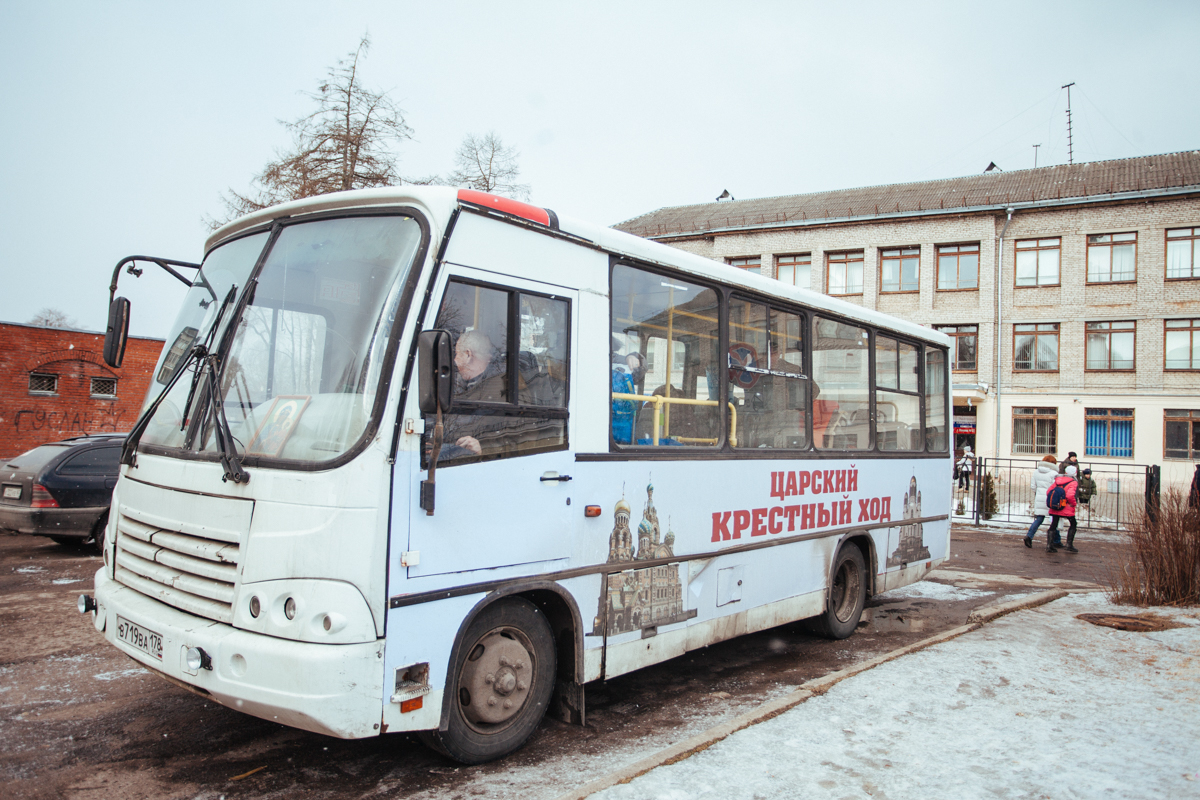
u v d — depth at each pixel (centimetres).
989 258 3161
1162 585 830
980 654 602
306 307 373
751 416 588
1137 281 2948
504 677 388
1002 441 3133
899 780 365
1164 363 2911
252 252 416
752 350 593
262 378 370
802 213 3566
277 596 321
